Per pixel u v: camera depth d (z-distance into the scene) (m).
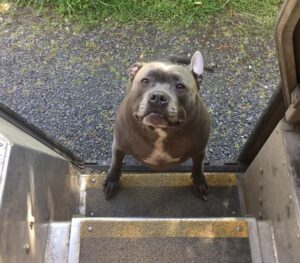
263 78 1.36
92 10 1.47
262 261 0.83
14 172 0.61
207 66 1.30
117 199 1.11
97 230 0.85
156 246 0.84
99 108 1.32
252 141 1.06
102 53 1.40
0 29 1.44
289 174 0.77
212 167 1.20
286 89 0.75
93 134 1.28
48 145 0.95
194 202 1.11
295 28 0.65
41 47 1.42
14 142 0.62
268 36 1.43
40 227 0.75
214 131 1.28
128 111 0.86
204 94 1.33
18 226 0.61
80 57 1.40
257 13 1.47
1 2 1.48
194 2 1.47
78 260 0.82
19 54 1.40
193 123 0.86
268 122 0.96
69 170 1.03
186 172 1.19
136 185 1.13
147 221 0.86
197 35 1.43
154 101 0.78
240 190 1.12
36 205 0.72
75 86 1.35
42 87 1.35
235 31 1.44
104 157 1.25
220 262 0.83
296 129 0.81
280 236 0.81
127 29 1.44
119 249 0.84
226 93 1.34
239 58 1.39
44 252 0.79
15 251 0.59
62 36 1.43
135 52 1.40
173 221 0.86
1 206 0.54
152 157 0.94
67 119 1.30
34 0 1.48
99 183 1.13
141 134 0.87
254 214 1.00
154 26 1.44
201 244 0.85
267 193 0.90
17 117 0.83
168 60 1.09
